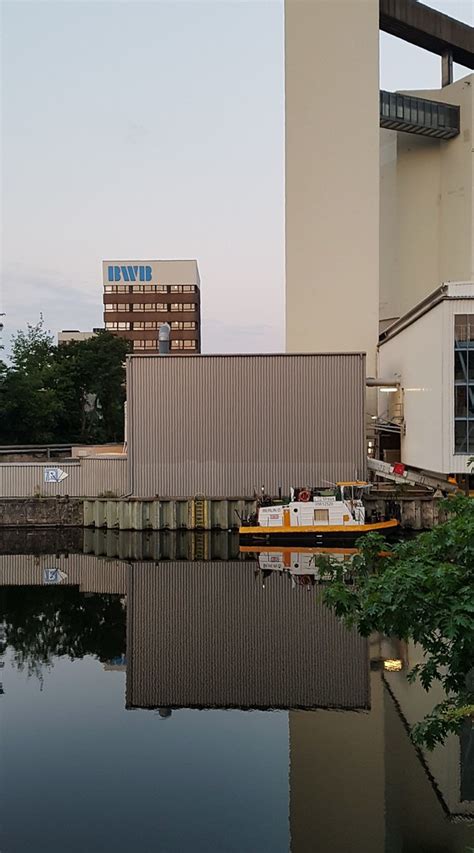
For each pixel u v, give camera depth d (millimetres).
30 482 38562
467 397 30219
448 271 57938
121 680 16234
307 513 32531
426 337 33375
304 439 35906
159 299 111688
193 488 36312
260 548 32219
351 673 16375
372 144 48531
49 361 70500
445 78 59531
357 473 35625
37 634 19844
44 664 17422
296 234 49000
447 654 7012
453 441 30219
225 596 23594
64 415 66500
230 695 15242
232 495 36188
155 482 36469
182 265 111438
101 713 14430
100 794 11133
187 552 31562
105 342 71312
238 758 12297
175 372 36344
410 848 9375
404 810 10320
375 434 43438
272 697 15031
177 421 36344
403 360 39500
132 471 36500
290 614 21328
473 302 30062
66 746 12961
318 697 14969
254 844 9570
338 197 48688
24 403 60094
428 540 7281
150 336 111438
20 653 18234
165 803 10742
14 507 38219
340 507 32375
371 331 48531
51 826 10211
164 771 11891
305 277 48875
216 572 27406
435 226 59000
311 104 48781
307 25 48688
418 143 59188
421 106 55125
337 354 35750
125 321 111562
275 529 32594
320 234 48781
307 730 13359
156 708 14633
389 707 14367
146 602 23156
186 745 12875
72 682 16219
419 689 15344
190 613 21641
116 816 10383
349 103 48594
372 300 48562
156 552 31734
